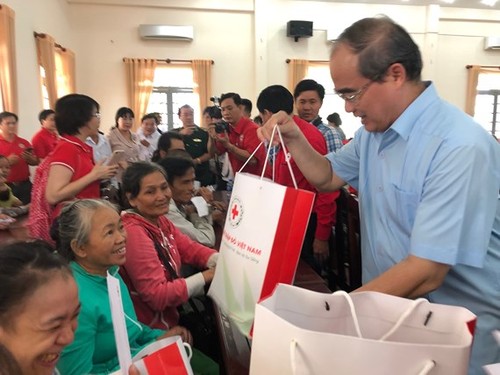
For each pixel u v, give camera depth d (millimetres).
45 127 4352
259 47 7832
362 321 708
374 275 1104
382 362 545
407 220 966
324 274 2121
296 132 1185
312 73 8172
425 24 8250
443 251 825
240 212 952
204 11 7699
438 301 1012
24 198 3941
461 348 540
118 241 1143
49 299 693
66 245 1129
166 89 7836
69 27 7070
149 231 1482
